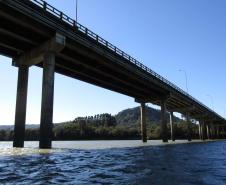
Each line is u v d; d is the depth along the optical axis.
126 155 29.67
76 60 48.47
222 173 15.19
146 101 86.50
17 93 44.34
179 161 22.55
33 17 36.12
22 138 43.16
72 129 160.12
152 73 70.38
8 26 36.47
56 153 30.67
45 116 38.50
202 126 138.88
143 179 12.95
